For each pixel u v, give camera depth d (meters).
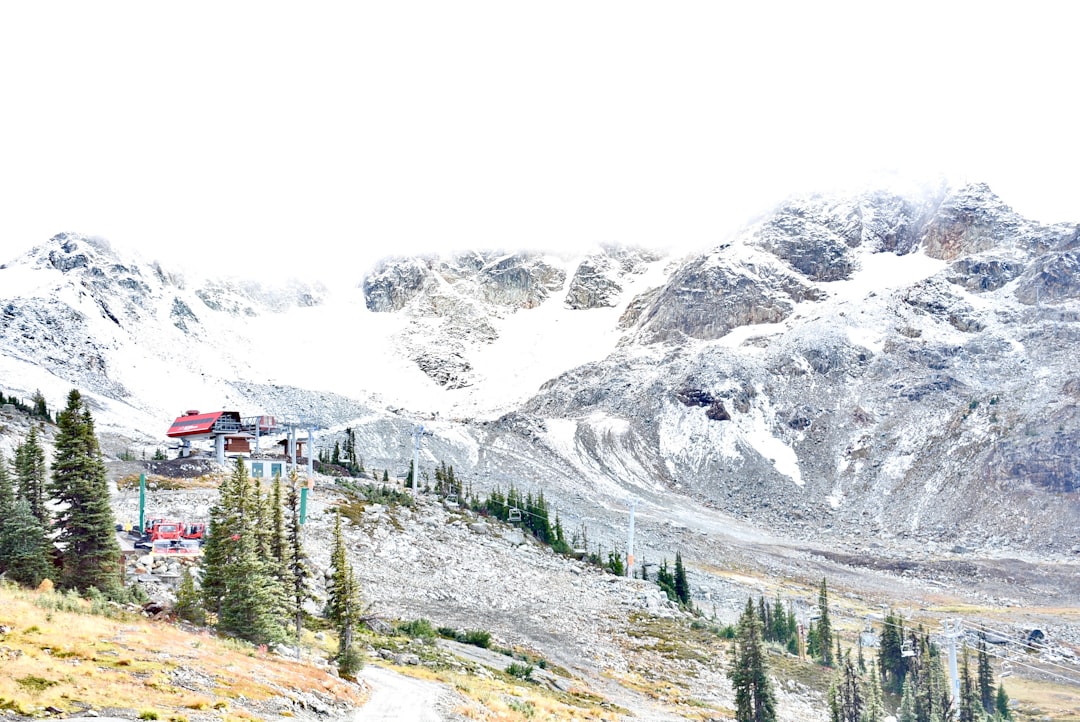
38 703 31.06
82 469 63.75
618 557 152.62
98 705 32.50
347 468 178.62
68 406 64.75
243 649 54.66
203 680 41.28
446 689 62.34
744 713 81.94
